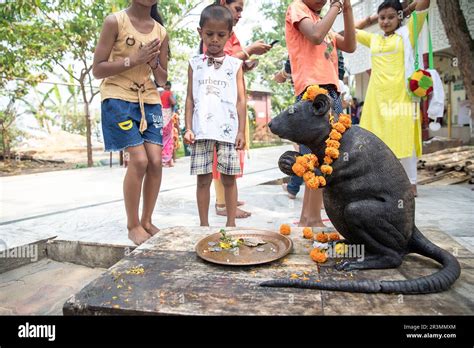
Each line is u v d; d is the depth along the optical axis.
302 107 1.97
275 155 11.02
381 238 1.88
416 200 4.51
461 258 2.01
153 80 3.28
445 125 10.91
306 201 3.39
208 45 3.18
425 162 6.97
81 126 15.70
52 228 3.56
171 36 11.47
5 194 5.66
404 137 4.31
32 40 9.65
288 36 3.12
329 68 3.04
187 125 3.27
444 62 10.45
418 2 4.09
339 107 3.13
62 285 2.63
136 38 2.94
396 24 4.34
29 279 2.73
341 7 2.82
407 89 4.21
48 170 9.89
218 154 3.28
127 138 2.85
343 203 1.94
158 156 3.08
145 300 1.61
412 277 1.80
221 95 3.23
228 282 1.77
